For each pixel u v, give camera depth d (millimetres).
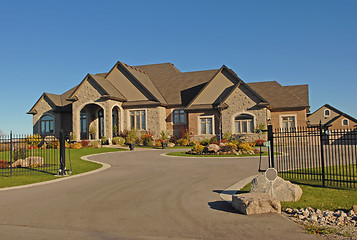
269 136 13367
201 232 7441
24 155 21422
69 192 12281
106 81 39250
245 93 35406
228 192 11680
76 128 36469
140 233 7418
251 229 7629
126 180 14688
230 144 27375
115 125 36906
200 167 18516
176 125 39469
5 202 10852
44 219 8664
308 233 7348
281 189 10336
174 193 11711
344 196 10367
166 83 43312
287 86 43500
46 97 41719
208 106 37219
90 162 21922
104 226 7973
